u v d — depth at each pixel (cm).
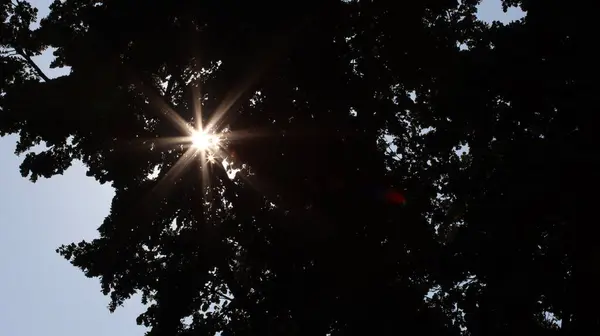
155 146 1748
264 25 1602
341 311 1586
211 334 1741
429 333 1577
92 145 1698
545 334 1423
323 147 1714
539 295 1430
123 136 1678
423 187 1762
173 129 1750
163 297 1753
